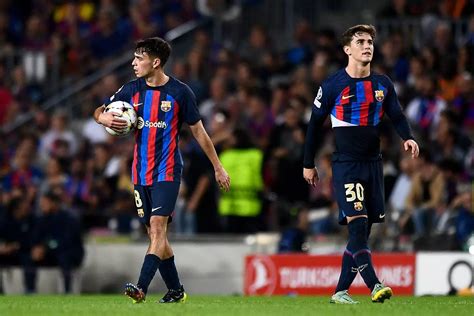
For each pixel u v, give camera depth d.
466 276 48.00
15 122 76.06
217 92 67.94
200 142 32.66
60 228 57.59
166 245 32.81
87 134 71.88
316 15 79.06
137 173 32.47
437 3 70.44
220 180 32.94
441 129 59.12
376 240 53.69
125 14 82.38
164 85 32.41
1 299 39.25
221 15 79.94
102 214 63.34
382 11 71.31
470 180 58.19
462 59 64.25
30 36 83.50
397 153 59.78
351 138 32.34
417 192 54.47
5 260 58.84
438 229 52.88
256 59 73.94
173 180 32.25
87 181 66.19
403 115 32.69
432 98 61.94
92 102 74.44
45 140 72.12
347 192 32.28
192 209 59.50
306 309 29.34
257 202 58.69
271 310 28.92
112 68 77.62
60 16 84.00
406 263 49.03
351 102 32.28
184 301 33.72
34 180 67.81
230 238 57.78
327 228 56.03
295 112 61.06
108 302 34.62
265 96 68.12
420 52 66.81
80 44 81.38
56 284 57.97
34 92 79.38
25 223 58.91
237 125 62.34
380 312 28.33
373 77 32.44
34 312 28.53
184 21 81.69
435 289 48.56
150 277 31.83
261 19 79.94
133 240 59.38
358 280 48.69
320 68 65.88
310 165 33.25
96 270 59.16
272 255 50.94
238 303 33.47
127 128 32.09
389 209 55.38
